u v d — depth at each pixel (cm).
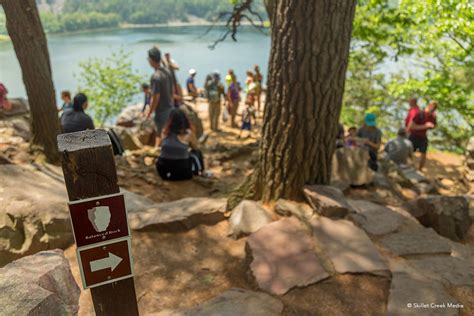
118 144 671
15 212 349
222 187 591
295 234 343
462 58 880
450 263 312
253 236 340
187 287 297
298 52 341
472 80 982
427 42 920
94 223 152
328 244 330
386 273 297
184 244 353
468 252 329
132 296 177
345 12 336
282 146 378
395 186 593
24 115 789
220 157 818
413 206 429
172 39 10869
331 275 295
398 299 268
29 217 347
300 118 363
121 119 1088
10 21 480
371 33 941
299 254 316
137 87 2055
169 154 571
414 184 662
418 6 765
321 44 337
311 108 359
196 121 975
